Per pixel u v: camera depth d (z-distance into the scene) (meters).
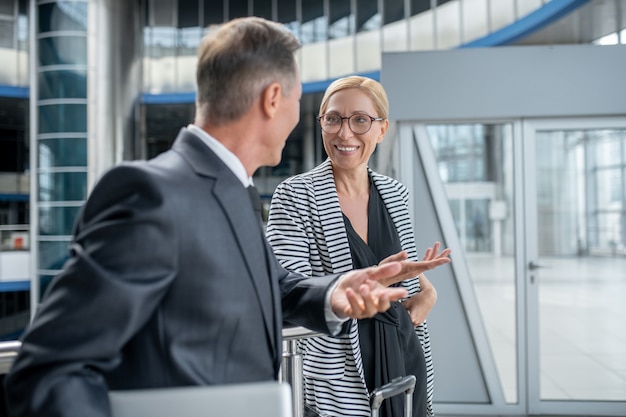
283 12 16.94
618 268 4.27
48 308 0.75
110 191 0.80
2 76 16.45
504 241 4.33
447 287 4.32
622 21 10.33
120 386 0.83
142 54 16.73
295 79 0.98
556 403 4.23
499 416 4.20
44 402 0.72
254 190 0.99
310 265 1.63
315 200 1.65
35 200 14.26
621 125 4.21
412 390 1.58
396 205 1.78
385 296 0.96
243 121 0.94
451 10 13.76
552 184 4.31
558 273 4.31
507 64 4.18
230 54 0.92
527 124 4.28
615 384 4.24
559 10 9.91
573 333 4.27
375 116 1.71
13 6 16.59
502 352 4.30
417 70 4.22
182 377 0.81
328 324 1.07
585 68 4.14
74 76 14.20
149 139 22.78
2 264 14.60
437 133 4.34
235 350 0.86
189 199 0.83
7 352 1.09
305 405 1.67
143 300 0.75
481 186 4.35
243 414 0.78
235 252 0.87
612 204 4.29
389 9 15.32
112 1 14.68
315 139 20.61
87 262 0.74
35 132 14.33
